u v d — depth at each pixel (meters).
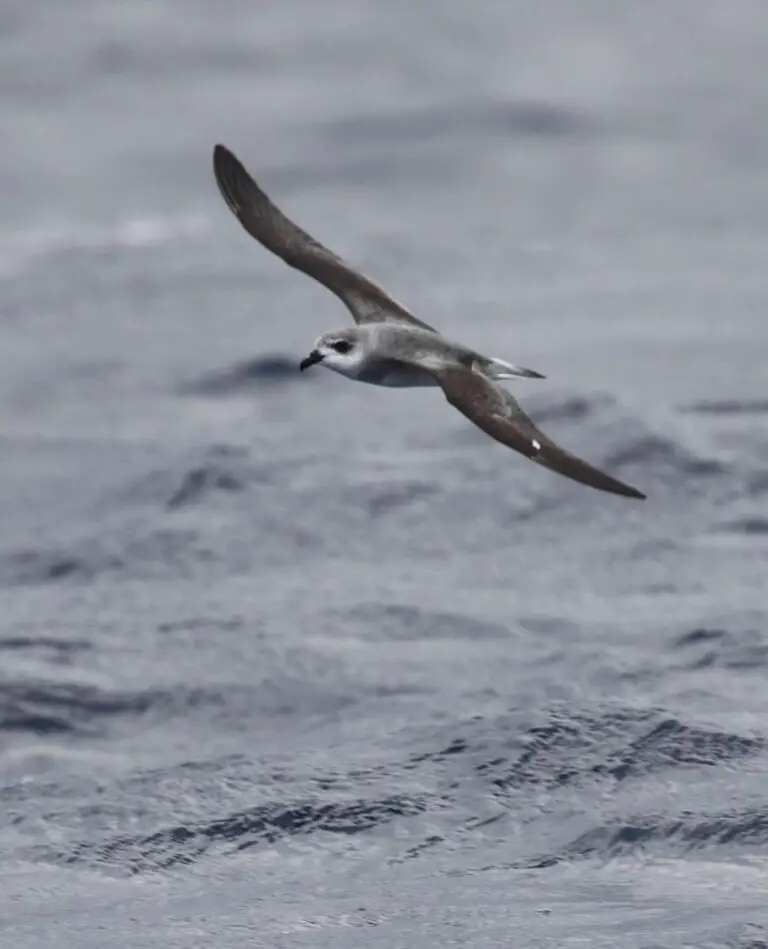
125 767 11.80
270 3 52.53
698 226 32.66
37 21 49.50
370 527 16.98
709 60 48.94
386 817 10.95
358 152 38.88
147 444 19.31
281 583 15.55
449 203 34.88
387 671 13.36
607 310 26.06
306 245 9.44
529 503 17.41
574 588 15.30
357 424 20.25
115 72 45.53
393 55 48.22
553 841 10.59
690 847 10.42
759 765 11.42
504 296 27.11
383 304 9.09
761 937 9.11
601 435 19.11
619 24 52.25
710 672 13.23
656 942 9.09
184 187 35.50
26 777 11.70
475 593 15.18
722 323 25.12
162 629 14.39
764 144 40.06
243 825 10.95
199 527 16.91
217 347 23.55
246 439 19.52
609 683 12.98
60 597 15.30
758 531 16.75
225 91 44.09
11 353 23.67
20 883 10.33
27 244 30.66
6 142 39.19
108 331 24.75
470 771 11.47
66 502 17.69
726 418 20.25
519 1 54.22
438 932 9.41
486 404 7.77
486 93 44.28
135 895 10.15
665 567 15.82
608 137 40.66
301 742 12.12
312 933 9.49
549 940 9.22
